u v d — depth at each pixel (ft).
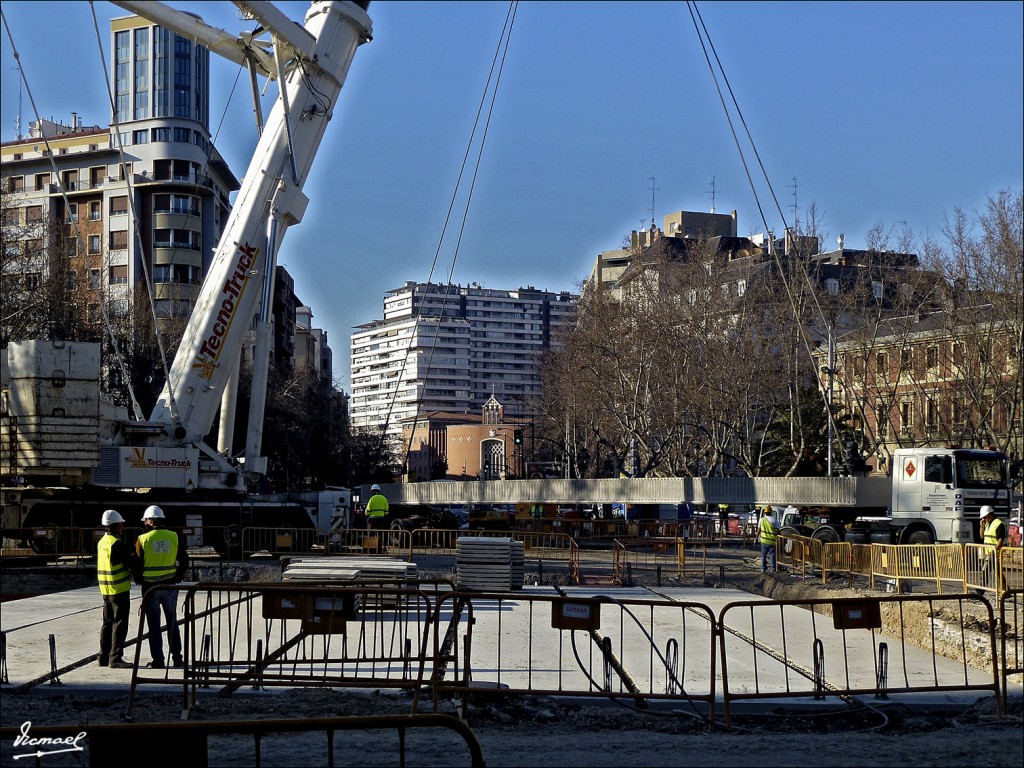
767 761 31.94
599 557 129.49
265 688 43.34
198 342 94.02
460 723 20.79
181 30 90.94
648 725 39.11
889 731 39.17
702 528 161.99
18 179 323.78
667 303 224.74
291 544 101.60
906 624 63.10
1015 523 139.23
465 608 70.33
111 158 318.04
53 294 180.86
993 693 43.98
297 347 471.21
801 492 125.90
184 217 312.71
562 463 255.91
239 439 215.92
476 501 156.46
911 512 109.81
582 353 236.84
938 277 199.31
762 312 218.18
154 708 39.58
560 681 42.34
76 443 88.17
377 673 46.73
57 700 40.86
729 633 61.72
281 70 91.76
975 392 195.31
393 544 115.34
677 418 216.54
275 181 93.97
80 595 80.74
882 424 208.95
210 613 43.68
